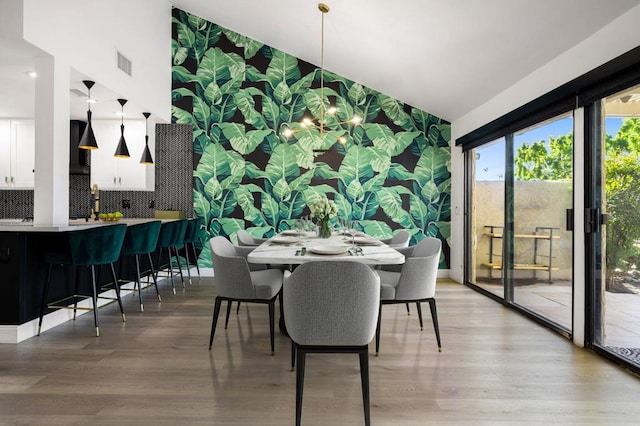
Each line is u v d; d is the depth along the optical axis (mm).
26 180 6148
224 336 3479
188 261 6000
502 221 4977
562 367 2816
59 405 2240
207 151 6410
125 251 4254
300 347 2074
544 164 3977
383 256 2693
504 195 4734
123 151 5449
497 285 5086
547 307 3918
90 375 2646
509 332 3617
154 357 2975
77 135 6168
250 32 6219
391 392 2434
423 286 3088
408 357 3002
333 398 2355
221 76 6430
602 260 3123
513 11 3227
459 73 4672
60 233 3605
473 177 5836
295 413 2150
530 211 4227
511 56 3850
